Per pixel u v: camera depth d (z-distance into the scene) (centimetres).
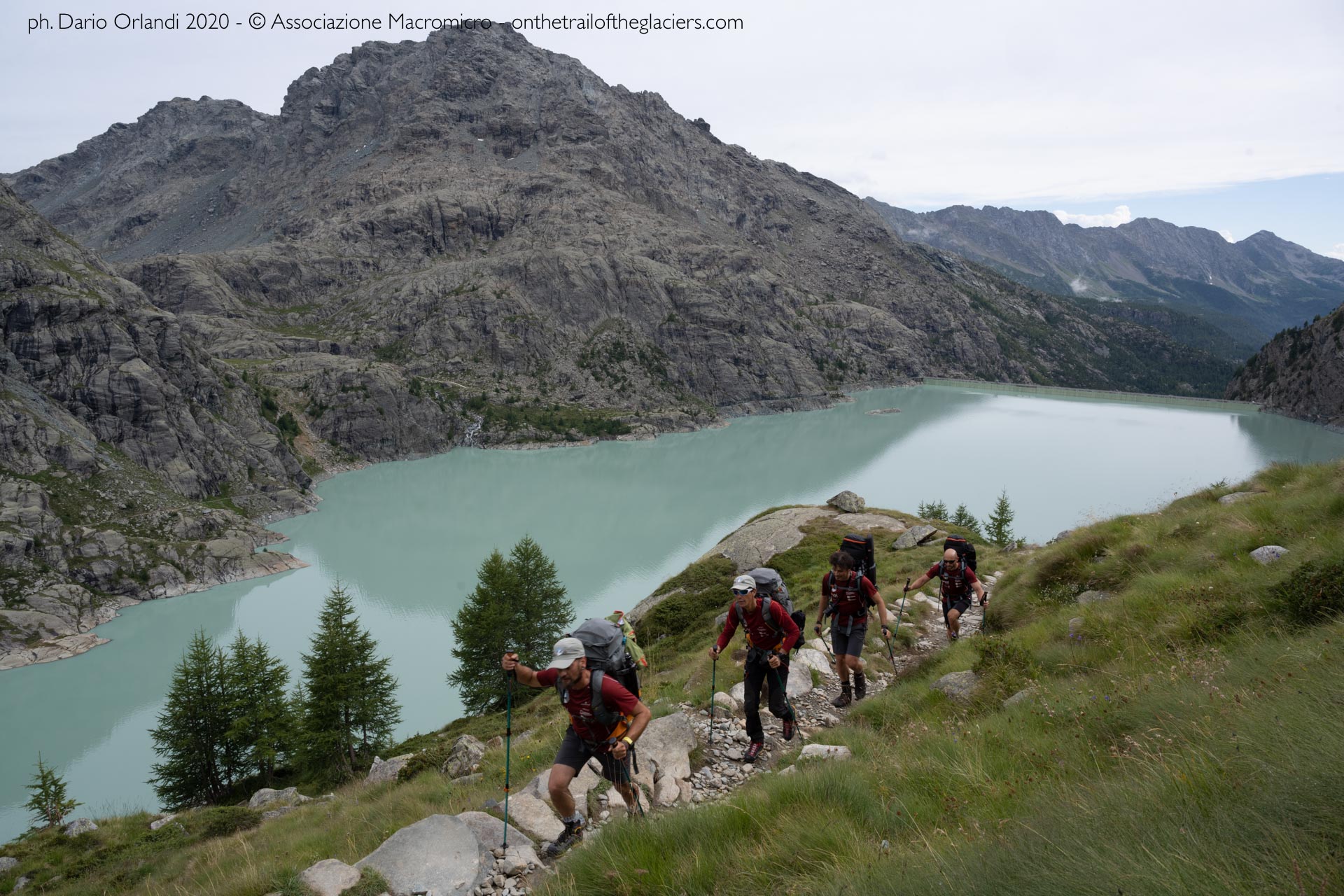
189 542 12225
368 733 4372
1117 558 1606
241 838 1661
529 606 5162
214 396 18262
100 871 2073
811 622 2173
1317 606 878
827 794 696
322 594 11169
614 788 923
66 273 16550
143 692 7838
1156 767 512
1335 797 360
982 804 619
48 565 10688
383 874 748
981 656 1207
